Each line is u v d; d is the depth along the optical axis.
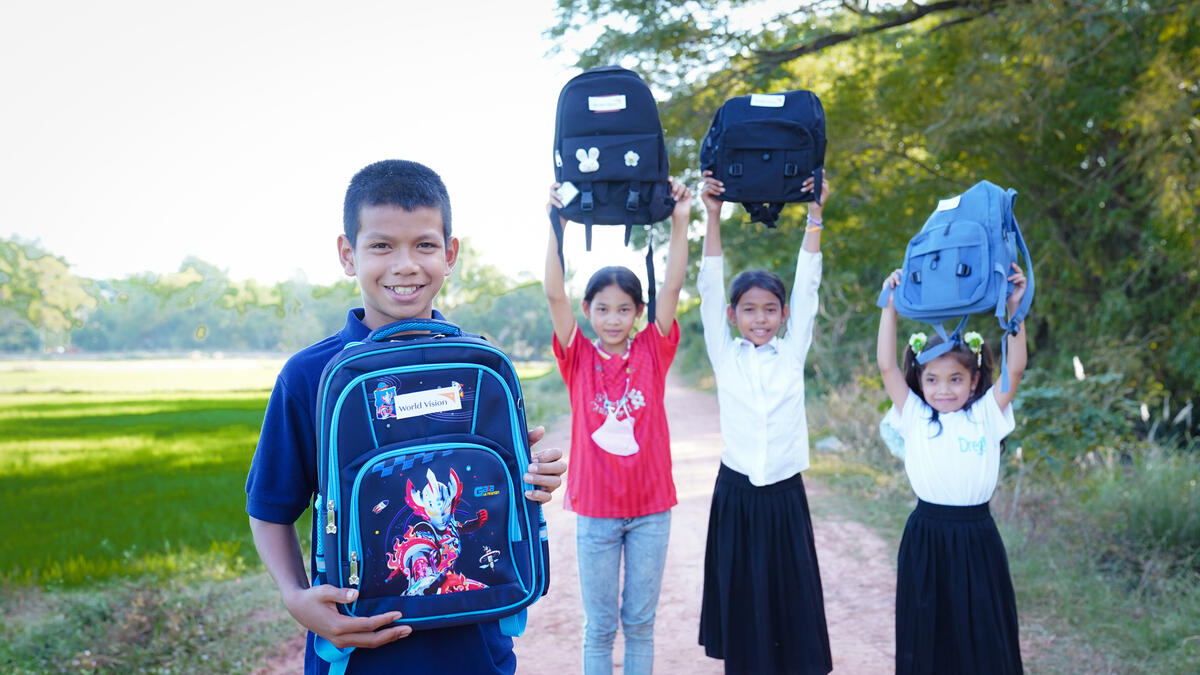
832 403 12.22
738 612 3.39
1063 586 4.83
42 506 8.88
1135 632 4.25
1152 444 7.25
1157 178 8.52
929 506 3.22
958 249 3.16
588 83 3.14
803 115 3.47
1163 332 9.85
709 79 10.46
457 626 1.73
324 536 1.64
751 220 3.66
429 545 1.66
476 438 1.72
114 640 4.40
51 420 22.38
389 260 1.83
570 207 3.19
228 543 6.76
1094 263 10.34
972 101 9.34
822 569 5.62
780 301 3.49
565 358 3.41
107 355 52.69
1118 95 9.12
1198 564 5.12
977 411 3.24
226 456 14.05
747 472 3.38
